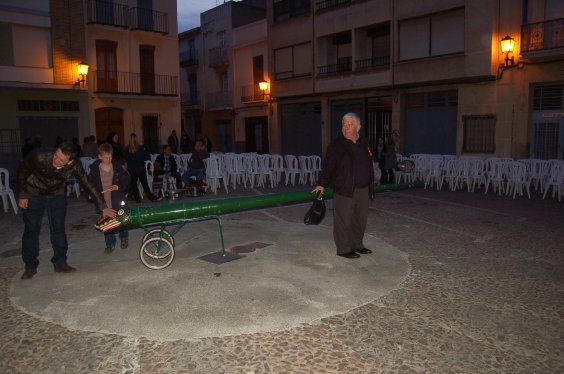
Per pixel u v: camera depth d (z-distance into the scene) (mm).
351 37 23672
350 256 6480
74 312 4684
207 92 34688
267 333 4203
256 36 29141
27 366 3693
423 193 13523
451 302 4914
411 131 21078
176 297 5035
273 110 28031
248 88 30422
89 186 5867
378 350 3906
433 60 19125
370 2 21453
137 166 11734
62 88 21484
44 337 4168
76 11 22250
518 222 9078
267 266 6117
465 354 3844
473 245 7270
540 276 5754
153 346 3982
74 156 5633
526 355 3832
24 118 20859
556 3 15859
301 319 4480
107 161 6770
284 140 27984
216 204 6715
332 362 3725
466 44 17922
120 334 4199
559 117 16266
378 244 7316
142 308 4754
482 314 4613
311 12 24438
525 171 12562
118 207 6898
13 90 20438
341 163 6289
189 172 13297
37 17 21016
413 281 5555
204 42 34312
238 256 6566
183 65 36469
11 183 17469
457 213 10102
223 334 4180
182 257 6582
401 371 3596
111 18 23500
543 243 7383
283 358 3783
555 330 4270
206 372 3584
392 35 20656
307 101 26047
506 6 16891
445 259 6488
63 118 22062
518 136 17047
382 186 12438
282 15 26406
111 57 23859
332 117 24938
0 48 20172
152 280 5602
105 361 3754
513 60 16797
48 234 8375
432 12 19016
